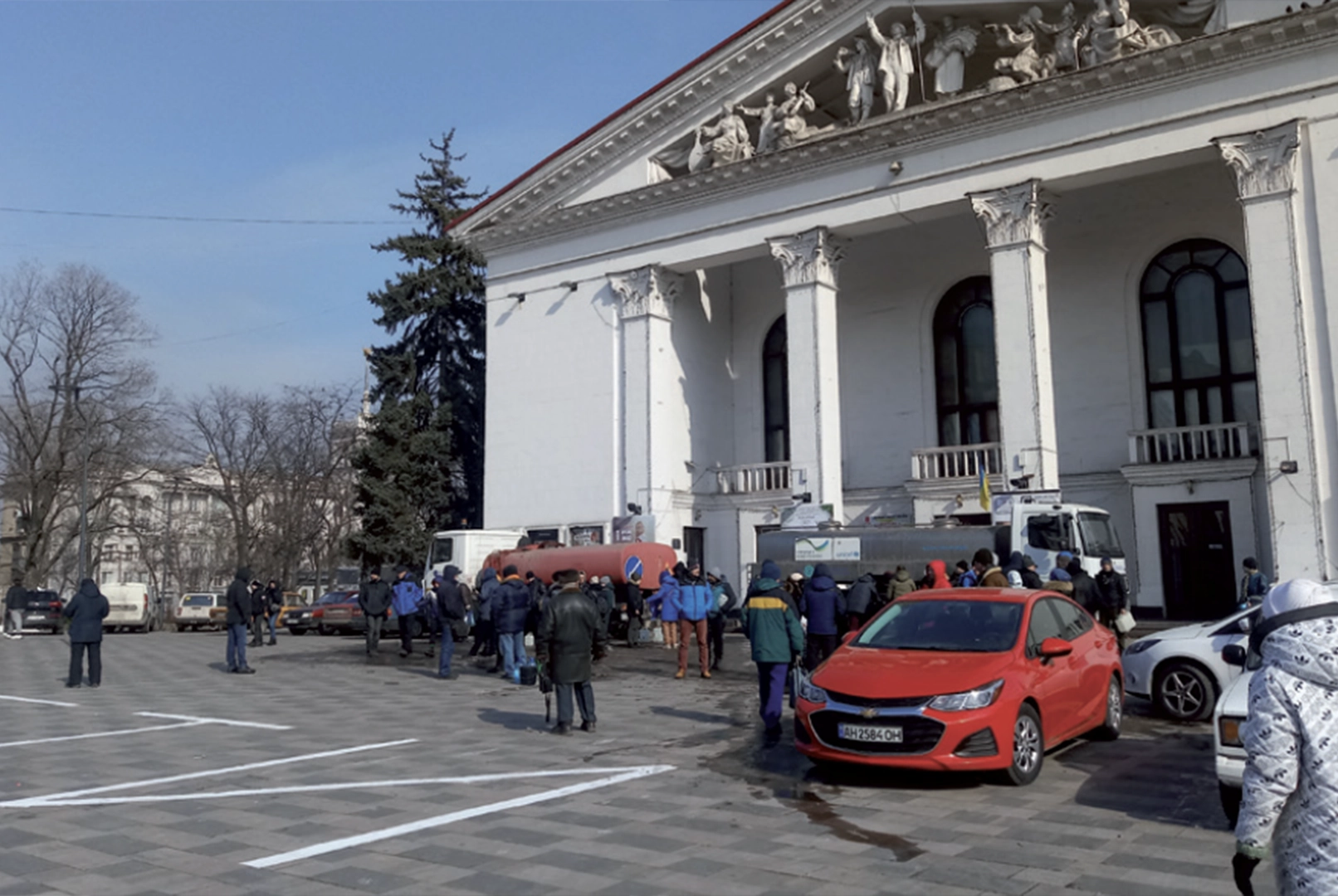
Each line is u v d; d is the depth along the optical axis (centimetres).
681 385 3278
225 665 2212
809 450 2808
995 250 2548
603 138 3238
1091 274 2909
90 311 4919
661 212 3158
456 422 4447
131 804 854
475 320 4572
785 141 2902
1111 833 735
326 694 1650
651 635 2550
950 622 1011
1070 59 2500
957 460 2997
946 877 632
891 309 3250
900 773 946
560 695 1188
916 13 2706
